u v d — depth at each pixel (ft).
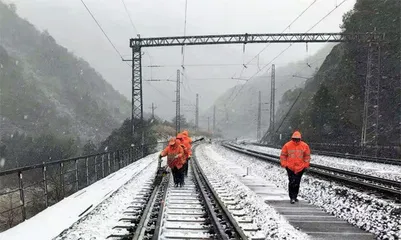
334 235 22.44
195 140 239.09
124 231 23.18
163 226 24.11
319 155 114.73
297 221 26.07
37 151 202.28
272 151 140.05
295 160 31.99
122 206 31.19
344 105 152.46
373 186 34.65
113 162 63.16
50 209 29.66
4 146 210.18
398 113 126.41
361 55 151.12
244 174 57.88
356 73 152.76
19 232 22.80
